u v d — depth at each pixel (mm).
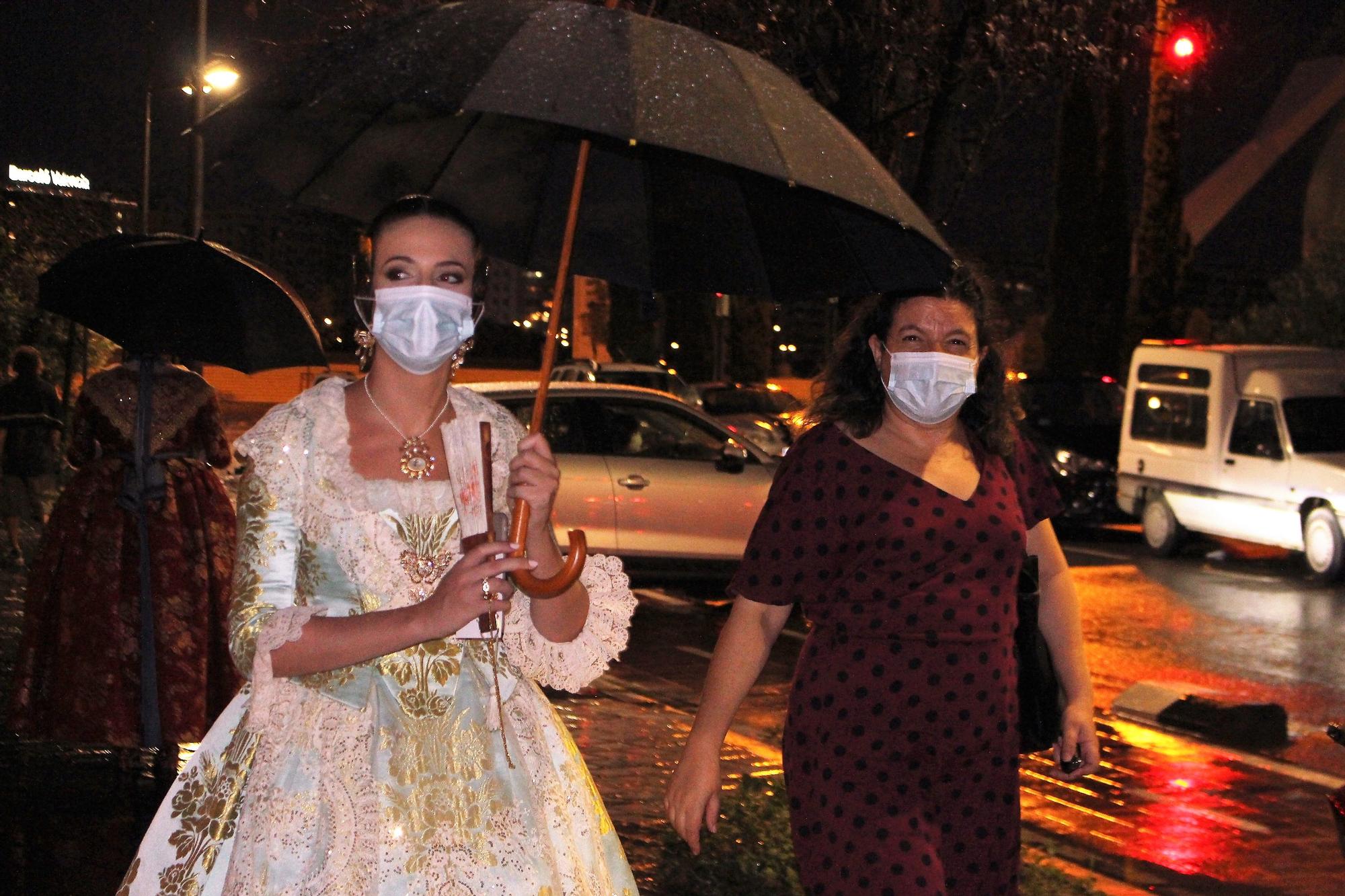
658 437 11758
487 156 3369
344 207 3258
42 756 6898
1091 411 20266
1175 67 6902
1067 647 3861
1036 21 5492
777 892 4945
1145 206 32500
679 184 3369
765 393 23859
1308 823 6957
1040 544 3895
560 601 2979
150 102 12789
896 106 5648
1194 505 16469
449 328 2770
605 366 24000
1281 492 15422
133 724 6508
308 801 2795
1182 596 14016
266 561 2762
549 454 2875
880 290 3375
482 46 2678
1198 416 16562
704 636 11234
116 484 6660
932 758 3445
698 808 3541
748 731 8242
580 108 2609
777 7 5332
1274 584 14820
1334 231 22547
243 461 2836
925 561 3467
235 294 6691
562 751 3053
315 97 2754
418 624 2637
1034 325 35969
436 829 2807
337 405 2873
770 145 2738
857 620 3480
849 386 3652
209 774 2873
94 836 5801
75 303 6688
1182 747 8352
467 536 2883
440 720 2867
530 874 2848
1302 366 16250
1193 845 6570
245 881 2752
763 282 3461
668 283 3488
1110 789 7430
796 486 3568
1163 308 32469
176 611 6566
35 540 13672
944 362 3484
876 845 3379
